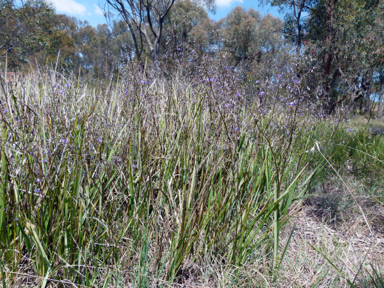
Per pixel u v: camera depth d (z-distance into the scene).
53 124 1.87
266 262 1.76
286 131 2.53
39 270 1.44
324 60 14.68
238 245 1.84
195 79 2.81
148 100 2.35
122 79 2.83
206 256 1.79
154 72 3.11
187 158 2.02
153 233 1.83
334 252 1.96
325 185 3.15
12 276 1.45
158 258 1.71
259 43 23.34
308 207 2.79
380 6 13.95
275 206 1.70
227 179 1.93
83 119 1.93
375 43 12.70
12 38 13.54
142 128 2.16
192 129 2.09
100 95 2.64
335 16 14.73
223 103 2.18
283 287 1.66
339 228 2.42
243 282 1.66
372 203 2.81
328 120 5.57
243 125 2.23
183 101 2.71
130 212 1.86
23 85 2.37
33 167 1.59
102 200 1.78
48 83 2.30
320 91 4.20
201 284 1.71
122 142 2.10
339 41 13.69
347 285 1.68
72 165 1.61
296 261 1.94
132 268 1.70
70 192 1.65
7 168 1.50
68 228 1.57
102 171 1.76
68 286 1.48
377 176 3.27
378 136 4.72
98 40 38.97
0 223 1.43
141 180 1.87
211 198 1.93
